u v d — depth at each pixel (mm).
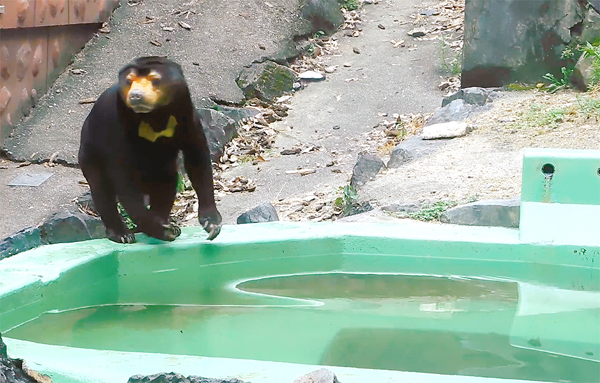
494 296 6395
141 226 7105
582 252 6953
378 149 13266
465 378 3916
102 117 7273
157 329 5645
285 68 15930
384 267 7160
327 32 17828
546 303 6211
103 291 6531
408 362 4906
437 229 7336
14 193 11680
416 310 6020
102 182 7371
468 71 14039
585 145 10344
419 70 16156
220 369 4055
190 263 7016
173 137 7281
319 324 5691
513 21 13617
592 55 12750
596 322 5762
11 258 6520
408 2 19203
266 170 12977
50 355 4320
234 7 17109
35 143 13289
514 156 10242
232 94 14922
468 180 9523
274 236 7160
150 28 16297
